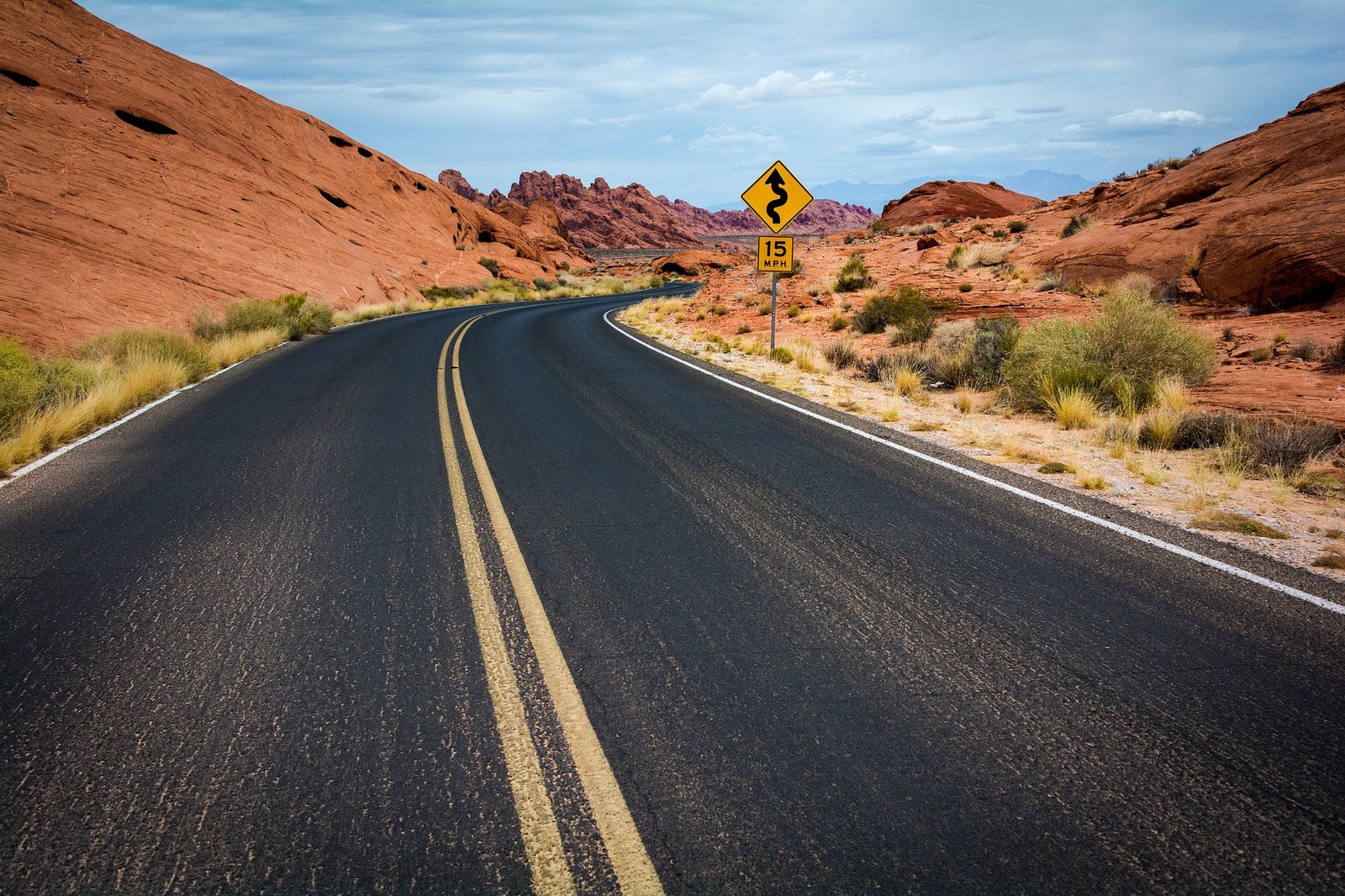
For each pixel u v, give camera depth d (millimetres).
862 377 13820
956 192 61594
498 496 6461
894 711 3283
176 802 2717
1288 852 2439
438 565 4965
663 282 72500
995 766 2902
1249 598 4371
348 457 7848
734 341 18172
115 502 6398
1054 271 22391
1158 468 7434
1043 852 2451
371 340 19984
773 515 5953
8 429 8227
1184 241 18609
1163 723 3172
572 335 21062
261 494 6570
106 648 3867
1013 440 8109
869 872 2373
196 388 12523
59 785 2809
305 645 3900
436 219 62562
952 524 5715
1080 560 4996
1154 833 2533
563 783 2814
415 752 3004
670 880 2340
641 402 10961
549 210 116438
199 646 3883
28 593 4559
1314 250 14711
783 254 15648
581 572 4836
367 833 2559
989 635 3971
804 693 3428
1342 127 18547
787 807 2678
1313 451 7656
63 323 17109
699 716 3250
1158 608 4270
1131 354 10680
